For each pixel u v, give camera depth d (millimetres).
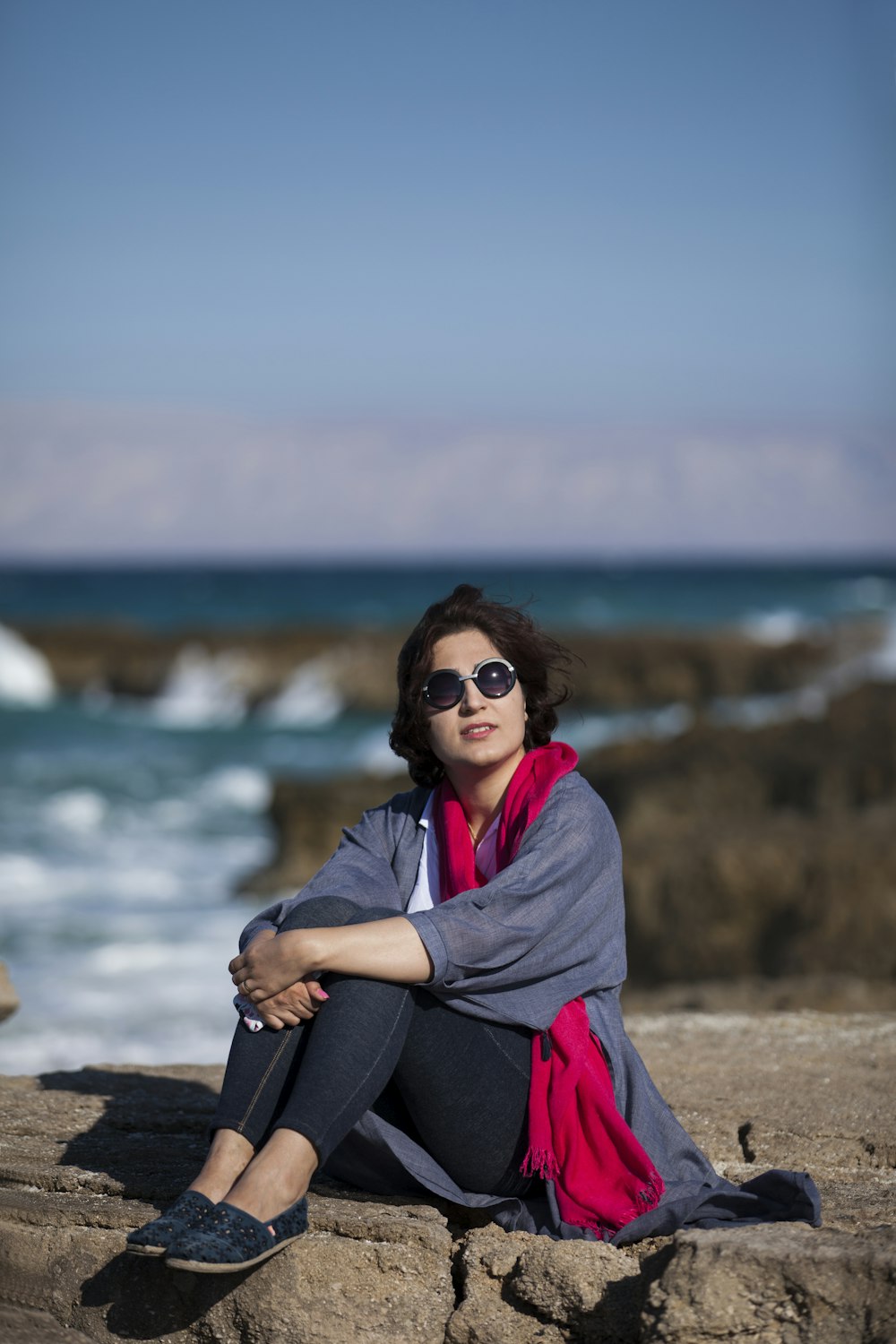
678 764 15352
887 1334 2311
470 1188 2822
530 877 2750
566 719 35594
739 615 58781
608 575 104438
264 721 38375
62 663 41312
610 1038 2846
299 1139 2549
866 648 40562
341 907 2785
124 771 28875
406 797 3164
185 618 64688
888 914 10797
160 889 16906
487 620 3027
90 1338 2664
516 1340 2584
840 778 14219
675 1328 2379
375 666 39844
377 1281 2658
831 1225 2750
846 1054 4227
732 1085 3838
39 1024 10133
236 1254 2447
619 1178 2705
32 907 15562
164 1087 4098
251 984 2654
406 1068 2719
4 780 26922
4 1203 2889
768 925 11406
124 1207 2855
